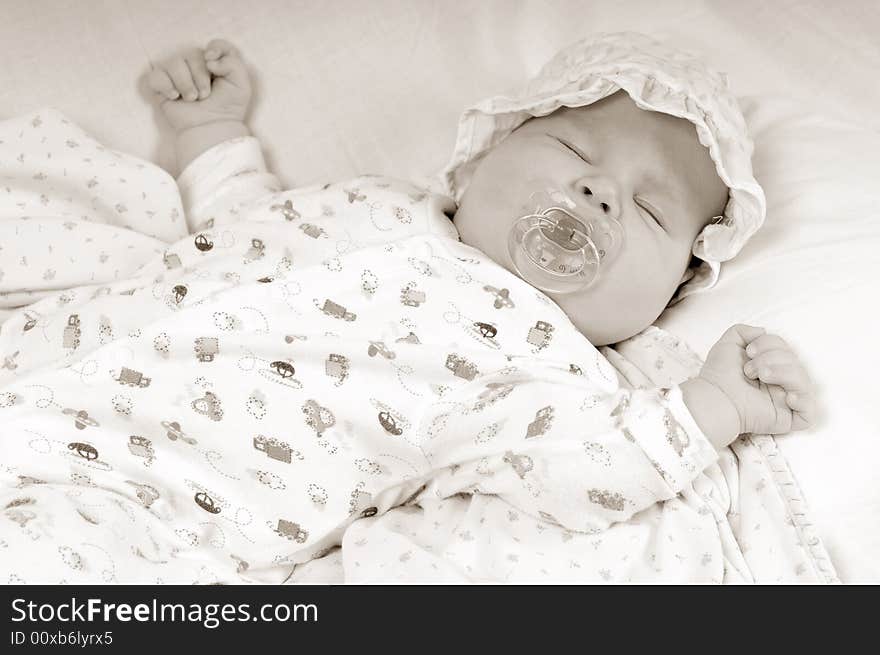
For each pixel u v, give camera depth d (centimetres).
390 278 148
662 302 157
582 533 136
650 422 133
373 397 142
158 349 141
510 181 155
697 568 132
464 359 145
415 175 188
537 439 136
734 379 139
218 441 139
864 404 140
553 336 148
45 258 159
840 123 177
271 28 202
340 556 144
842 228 158
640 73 153
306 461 140
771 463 141
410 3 207
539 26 204
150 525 134
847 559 133
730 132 155
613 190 149
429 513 143
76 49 195
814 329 148
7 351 146
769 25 196
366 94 198
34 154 171
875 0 197
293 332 144
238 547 138
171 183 175
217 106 188
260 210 162
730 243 159
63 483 136
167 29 200
